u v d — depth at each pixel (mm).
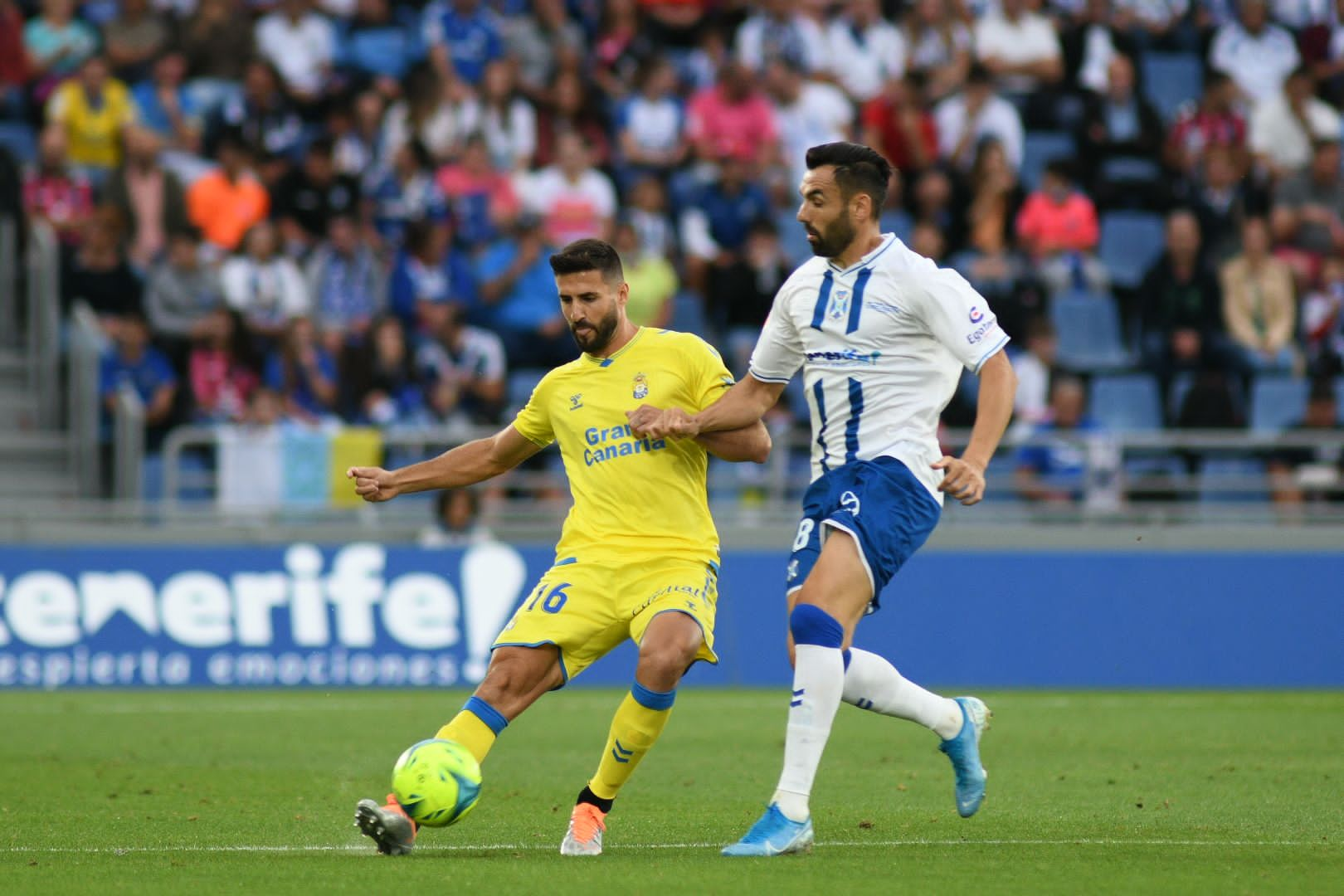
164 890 16594
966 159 67625
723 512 51906
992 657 48719
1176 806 24172
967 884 16875
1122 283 67062
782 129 67750
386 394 56156
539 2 68875
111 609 46219
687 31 72188
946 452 54969
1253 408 61469
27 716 38625
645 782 27297
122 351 55188
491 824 22453
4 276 58938
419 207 62000
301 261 60594
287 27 67062
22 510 50125
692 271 62781
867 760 30531
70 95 62062
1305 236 66812
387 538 50344
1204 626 49562
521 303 60219
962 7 72062
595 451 20406
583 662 20156
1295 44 75562
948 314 19422
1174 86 74375
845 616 19312
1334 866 18375
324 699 43344
